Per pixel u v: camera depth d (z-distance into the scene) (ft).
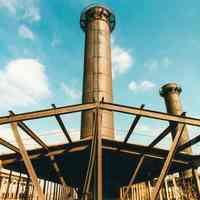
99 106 27.02
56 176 49.80
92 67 71.61
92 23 83.25
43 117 26.66
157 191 23.34
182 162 37.11
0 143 29.43
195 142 28.04
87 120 59.88
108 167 46.03
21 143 25.09
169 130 28.04
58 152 36.45
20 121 26.32
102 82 68.59
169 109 111.45
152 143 33.83
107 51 77.41
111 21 90.12
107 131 58.85
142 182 50.60
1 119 26.00
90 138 36.63
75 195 59.47
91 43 77.97
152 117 26.84
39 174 47.85
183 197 47.73
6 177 48.24
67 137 33.27
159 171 44.27
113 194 52.49
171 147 25.58
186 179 49.47
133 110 26.99
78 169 46.32
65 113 26.73
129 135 32.50
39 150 36.14
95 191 23.18
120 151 37.52
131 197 52.42
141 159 36.99
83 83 71.56
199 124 26.86
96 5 85.56
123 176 50.65
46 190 50.21
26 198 42.47
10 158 36.09
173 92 114.52
